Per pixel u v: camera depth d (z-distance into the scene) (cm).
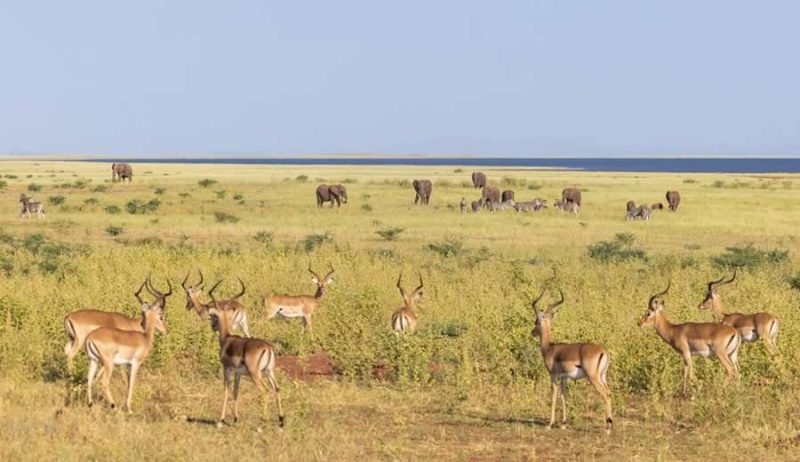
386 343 3247
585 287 4362
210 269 4884
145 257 5228
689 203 11200
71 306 3625
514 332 3167
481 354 3269
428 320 3712
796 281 4738
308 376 3094
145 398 2730
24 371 2925
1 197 11550
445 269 5200
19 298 3650
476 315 3712
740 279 4628
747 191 13650
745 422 2509
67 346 2792
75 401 2628
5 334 3155
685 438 2428
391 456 2219
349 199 11925
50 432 2283
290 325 3747
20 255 5525
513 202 10381
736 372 2827
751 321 3133
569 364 2472
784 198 11912
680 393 2888
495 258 5922
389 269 4969
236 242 6931
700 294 4234
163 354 3069
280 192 12762
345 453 2231
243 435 2367
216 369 3052
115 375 2962
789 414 2588
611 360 2914
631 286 4434
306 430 2381
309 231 7775
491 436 2445
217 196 11738
